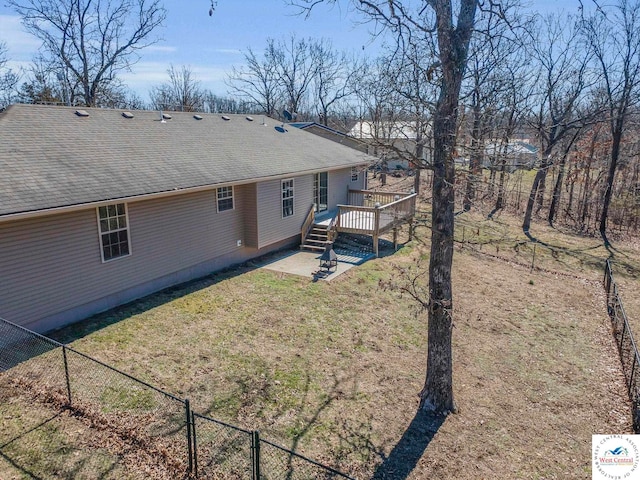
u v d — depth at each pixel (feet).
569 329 37.99
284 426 22.82
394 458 21.44
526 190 102.42
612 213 83.30
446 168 22.75
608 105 73.67
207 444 20.88
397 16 23.26
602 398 27.81
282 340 31.78
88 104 93.30
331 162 61.11
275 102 148.77
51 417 21.77
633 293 48.08
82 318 33.14
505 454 22.33
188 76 150.82
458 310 40.06
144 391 24.44
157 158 40.65
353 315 36.86
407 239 62.95
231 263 47.98
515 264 56.85
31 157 31.91
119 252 35.45
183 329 32.37
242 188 47.91
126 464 19.25
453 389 27.66
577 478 20.94
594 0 25.40
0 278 27.94
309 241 56.95
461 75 22.04
